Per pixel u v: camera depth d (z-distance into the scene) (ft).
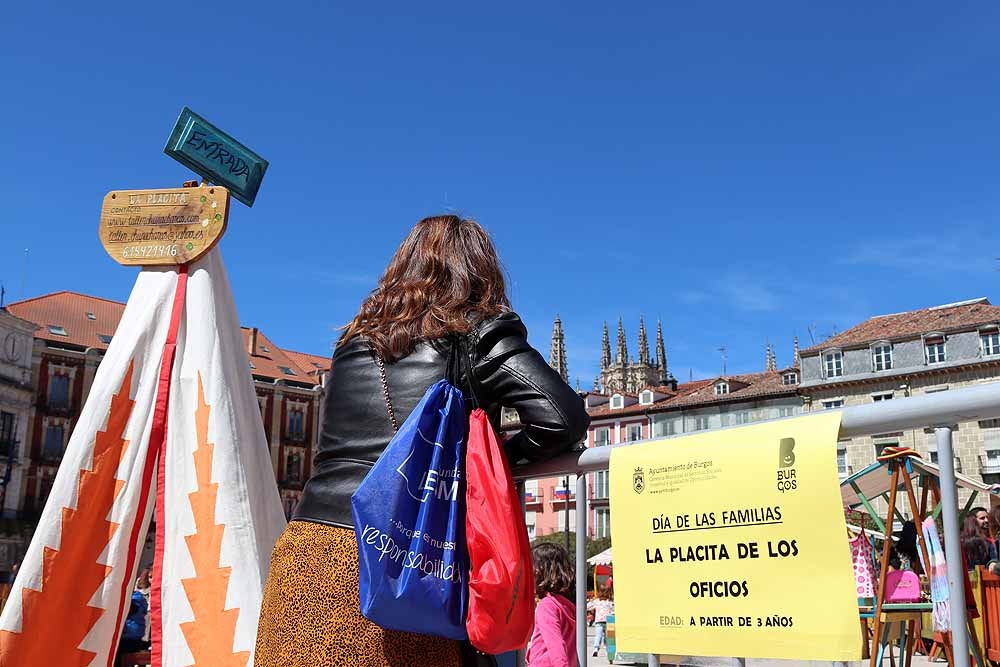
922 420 5.01
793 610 5.33
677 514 6.01
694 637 5.77
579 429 6.01
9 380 177.17
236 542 11.98
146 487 12.39
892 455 12.91
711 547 5.79
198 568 11.89
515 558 5.37
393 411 6.18
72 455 12.02
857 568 18.06
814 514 5.34
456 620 5.40
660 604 5.98
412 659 5.67
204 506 12.17
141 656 24.13
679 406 215.31
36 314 193.88
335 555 5.85
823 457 5.35
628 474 6.36
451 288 6.52
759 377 217.56
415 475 5.59
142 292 13.28
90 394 12.48
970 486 22.59
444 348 6.30
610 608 53.93
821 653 5.16
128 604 12.21
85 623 11.66
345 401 6.43
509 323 6.40
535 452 6.19
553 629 15.03
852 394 183.32
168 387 12.72
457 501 5.69
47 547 11.51
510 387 6.16
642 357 395.14
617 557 6.30
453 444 5.85
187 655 11.55
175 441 12.51
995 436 139.44
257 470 12.91
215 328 13.08
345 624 5.69
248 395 13.37
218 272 13.62
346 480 6.11
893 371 176.76
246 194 14.17
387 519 5.40
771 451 5.58
